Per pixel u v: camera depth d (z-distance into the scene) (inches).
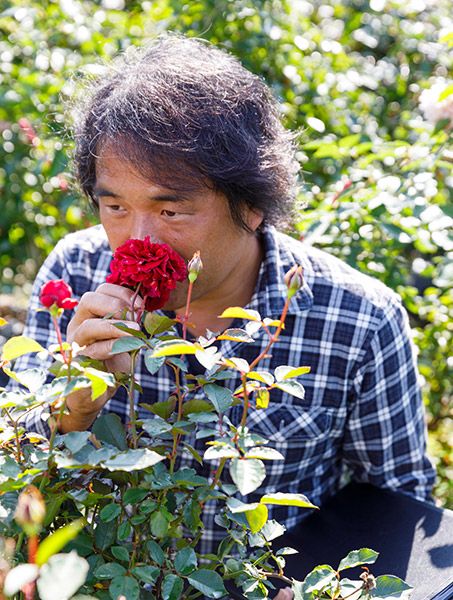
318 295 58.1
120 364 43.8
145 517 37.0
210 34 98.1
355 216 74.2
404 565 49.0
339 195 75.7
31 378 36.7
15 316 125.1
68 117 64.6
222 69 49.0
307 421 57.8
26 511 29.4
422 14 124.2
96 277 60.8
